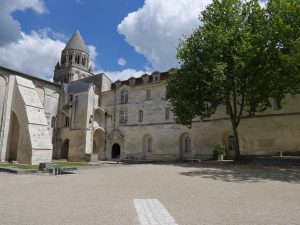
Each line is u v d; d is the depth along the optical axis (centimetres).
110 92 4194
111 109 4144
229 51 2220
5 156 2941
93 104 3953
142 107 3825
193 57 2309
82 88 3972
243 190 940
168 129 3516
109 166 2080
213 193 875
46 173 1645
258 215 603
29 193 889
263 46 2039
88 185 1059
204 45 2253
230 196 827
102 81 4356
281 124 2672
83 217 581
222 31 2202
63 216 589
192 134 3288
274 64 2061
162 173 1461
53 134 3869
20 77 3150
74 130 3828
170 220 555
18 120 2994
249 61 2008
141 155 3694
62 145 3931
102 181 1171
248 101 2186
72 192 900
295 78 1955
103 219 564
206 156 3111
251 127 2852
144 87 3859
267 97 2117
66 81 6044
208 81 2191
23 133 2792
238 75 2112
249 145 2833
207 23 2352
